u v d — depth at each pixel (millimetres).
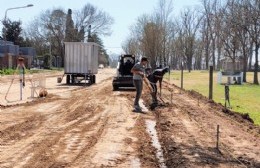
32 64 97875
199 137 12102
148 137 12266
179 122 15000
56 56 116062
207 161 9188
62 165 8875
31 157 9539
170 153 10000
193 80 47719
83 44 41219
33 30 116688
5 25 99812
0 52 78312
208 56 100562
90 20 116000
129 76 31672
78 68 41406
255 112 19016
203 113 17578
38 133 12641
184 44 85250
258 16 44562
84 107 19781
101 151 10297
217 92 30125
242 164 9000
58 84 40812
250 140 11797
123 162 9281
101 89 33719
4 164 8898
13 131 12891
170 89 31281
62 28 114938
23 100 23094
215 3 79875
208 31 94000
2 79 44031
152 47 69250
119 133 12859
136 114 17469
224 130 13406
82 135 12422
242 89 34125
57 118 15969
